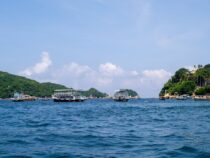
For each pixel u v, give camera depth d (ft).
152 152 83.30
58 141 105.19
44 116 259.80
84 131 138.10
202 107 442.09
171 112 309.63
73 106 536.83
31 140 107.55
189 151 83.41
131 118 227.40
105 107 477.36
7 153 82.48
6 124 176.14
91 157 77.00
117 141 104.94
